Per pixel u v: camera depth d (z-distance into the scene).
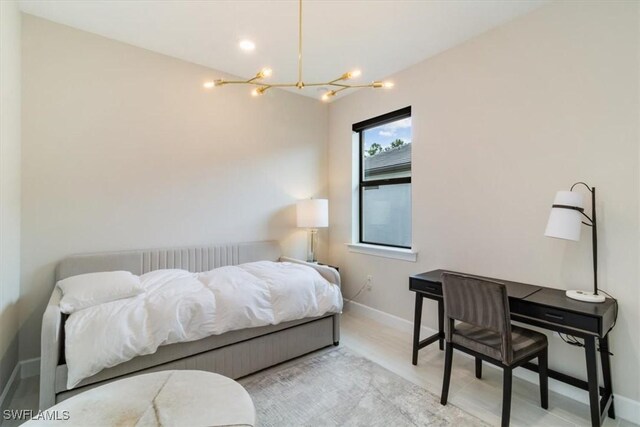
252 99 3.35
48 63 2.28
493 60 2.32
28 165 2.21
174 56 2.81
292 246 3.69
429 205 2.79
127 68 2.60
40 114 2.25
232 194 3.22
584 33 1.87
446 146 2.64
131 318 1.71
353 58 2.80
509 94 2.22
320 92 3.64
